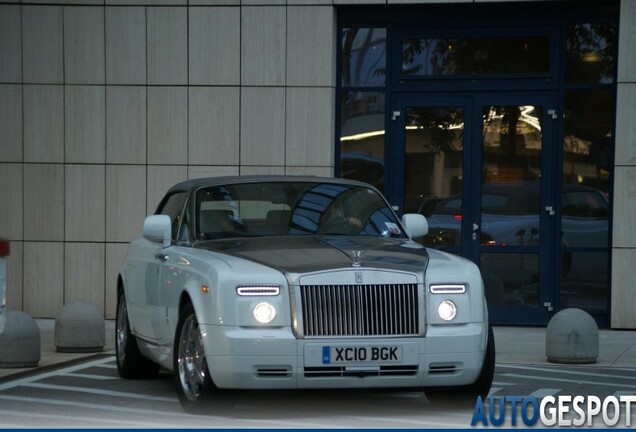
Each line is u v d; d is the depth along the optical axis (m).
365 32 18.67
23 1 18.77
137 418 9.84
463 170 18.42
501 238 18.36
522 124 18.31
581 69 18.14
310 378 9.22
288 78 18.45
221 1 18.55
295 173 18.45
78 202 18.77
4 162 18.84
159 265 11.03
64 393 11.47
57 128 18.77
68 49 18.73
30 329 13.49
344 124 18.73
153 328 11.17
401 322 9.37
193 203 11.22
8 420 9.81
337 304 9.30
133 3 18.66
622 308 17.73
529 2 18.05
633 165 17.61
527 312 18.28
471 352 9.50
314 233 10.90
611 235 17.95
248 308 9.24
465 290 9.62
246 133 18.50
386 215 11.34
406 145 18.59
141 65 18.66
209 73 18.56
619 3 17.81
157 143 18.64
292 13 18.42
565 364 14.08
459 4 18.17
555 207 18.17
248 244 10.38
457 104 18.45
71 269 18.81
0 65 18.83
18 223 18.84
